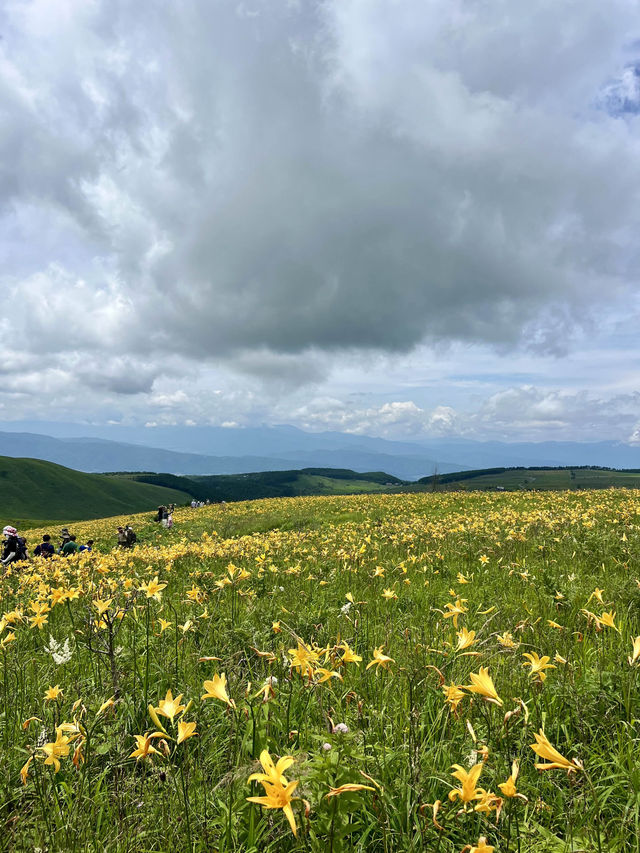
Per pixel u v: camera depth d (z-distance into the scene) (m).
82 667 4.81
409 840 2.31
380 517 26.30
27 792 2.86
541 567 8.67
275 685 3.28
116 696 3.71
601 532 11.30
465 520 18.22
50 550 18.25
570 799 2.61
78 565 12.14
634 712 3.30
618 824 2.43
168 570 11.09
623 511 15.75
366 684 4.00
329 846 2.05
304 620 5.43
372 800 2.43
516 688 3.56
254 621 5.40
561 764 2.19
